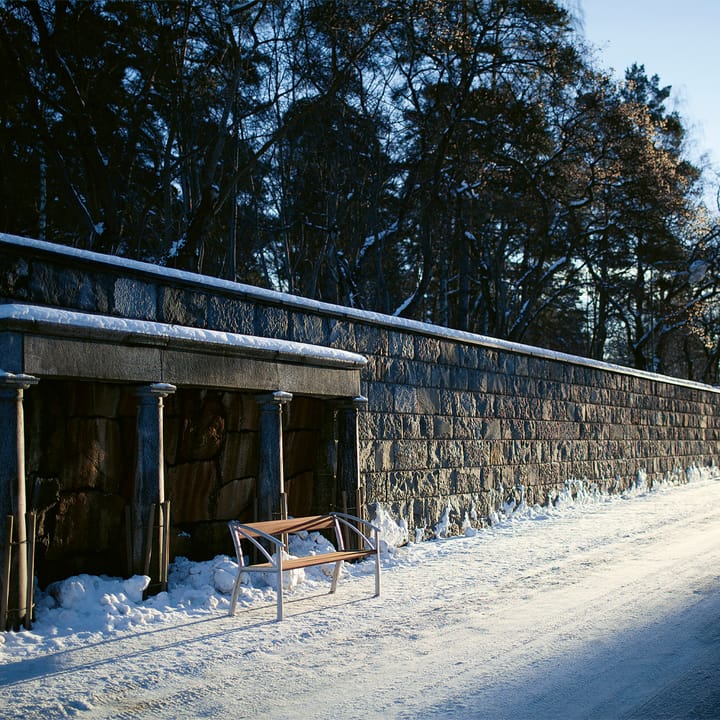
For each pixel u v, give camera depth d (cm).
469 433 1347
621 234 3194
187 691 529
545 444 1603
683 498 1855
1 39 1565
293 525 812
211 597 774
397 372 1175
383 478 1133
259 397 895
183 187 1922
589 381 1820
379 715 478
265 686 538
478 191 2747
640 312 3928
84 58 1803
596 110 2716
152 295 813
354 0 1783
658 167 2880
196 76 1897
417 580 909
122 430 808
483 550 1123
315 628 687
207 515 900
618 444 1955
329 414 1048
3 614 639
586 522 1420
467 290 2962
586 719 459
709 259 3519
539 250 3144
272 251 2873
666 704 480
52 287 721
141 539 756
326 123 2144
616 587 834
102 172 1609
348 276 2298
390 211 2667
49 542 740
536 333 3988
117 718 480
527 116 2534
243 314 916
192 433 873
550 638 639
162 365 767
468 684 529
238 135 1867
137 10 1717
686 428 2453
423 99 2420
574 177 2814
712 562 965
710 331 4419
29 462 721
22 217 2064
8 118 1739
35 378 656
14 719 476
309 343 1005
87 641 639
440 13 1989
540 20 2284
